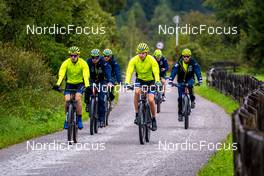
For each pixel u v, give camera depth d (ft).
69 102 116.37
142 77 119.14
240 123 61.36
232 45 634.43
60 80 117.08
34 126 144.97
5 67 174.29
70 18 263.08
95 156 99.96
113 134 131.75
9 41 215.72
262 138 45.16
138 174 83.66
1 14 194.59
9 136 126.00
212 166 87.04
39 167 89.61
